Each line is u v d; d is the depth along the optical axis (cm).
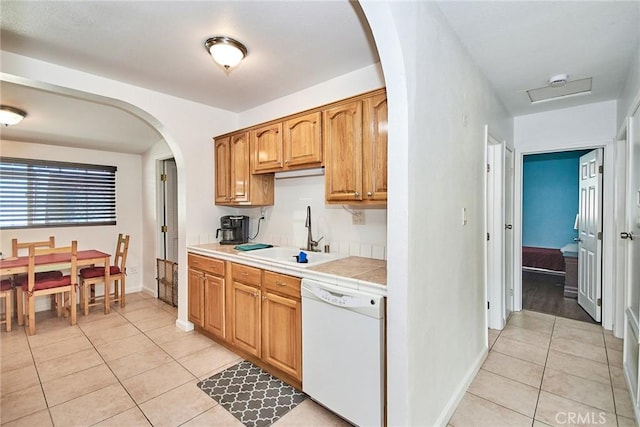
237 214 355
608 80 255
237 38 199
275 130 268
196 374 230
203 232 325
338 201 223
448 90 179
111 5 165
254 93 293
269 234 326
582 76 248
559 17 173
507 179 333
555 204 568
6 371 235
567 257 414
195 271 299
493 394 204
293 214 302
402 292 139
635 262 208
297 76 256
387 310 147
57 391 209
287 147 258
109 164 446
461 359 204
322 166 237
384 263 219
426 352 157
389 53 133
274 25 185
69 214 414
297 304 201
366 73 240
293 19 179
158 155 422
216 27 186
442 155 172
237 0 162
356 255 253
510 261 348
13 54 214
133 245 466
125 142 409
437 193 167
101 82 254
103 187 441
